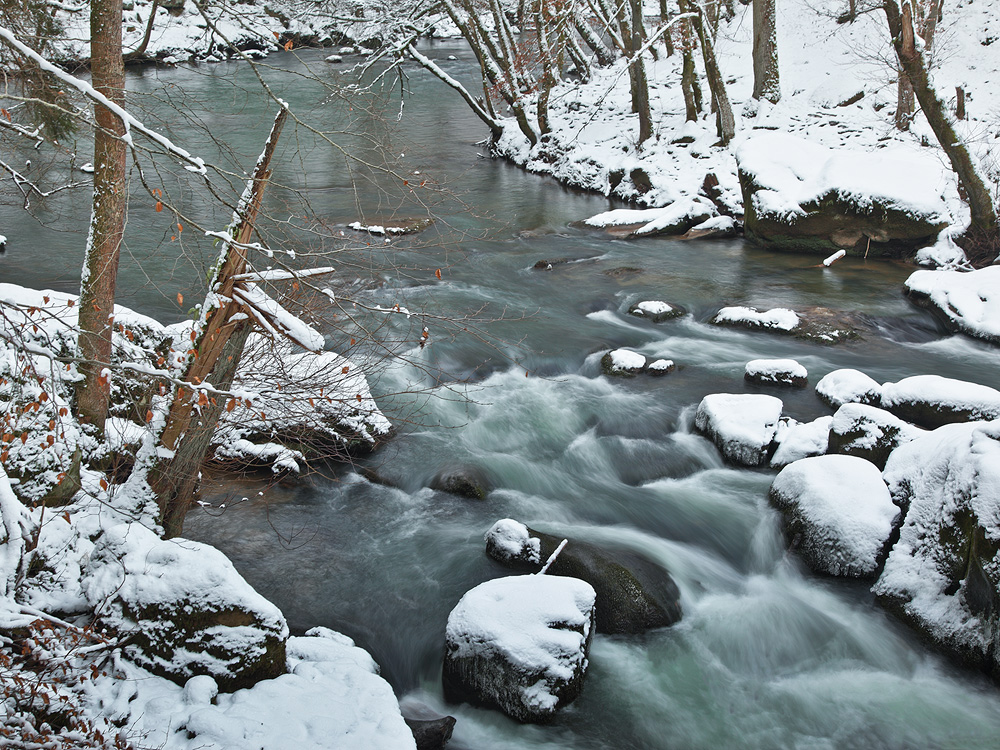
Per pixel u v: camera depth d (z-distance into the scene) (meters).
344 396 8.83
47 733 4.18
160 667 5.05
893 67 20.08
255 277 6.01
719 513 8.41
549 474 9.18
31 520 5.43
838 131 20.98
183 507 6.53
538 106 26.06
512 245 17.59
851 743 5.75
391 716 4.99
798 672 6.47
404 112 30.67
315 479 8.72
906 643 6.62
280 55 31.11
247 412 8.46
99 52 6.36
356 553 7.62
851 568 7.30
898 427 8.52
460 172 24.52
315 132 6.30
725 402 9.94
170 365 6.23
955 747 5.70
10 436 4.98
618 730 5.79
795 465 8.20
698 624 6.89
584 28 30.02
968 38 23.86
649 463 9.44
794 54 25.78
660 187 20.44
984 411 9.21
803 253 16.80
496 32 25.95
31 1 7.50
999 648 6.09
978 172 14.71
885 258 16.22
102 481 5.87
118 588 5.16
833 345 12.63
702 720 5.92
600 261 16.70
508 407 10.69
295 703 4.97
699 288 15.05
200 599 5.11
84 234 15.81
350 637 6.57
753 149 17.70
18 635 4.75
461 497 8.60
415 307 13.40
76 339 6.89
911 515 7.16
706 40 20.64
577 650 6.01
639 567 7.14
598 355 12.39
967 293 13.25
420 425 9.59
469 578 7.28
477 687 5.92
